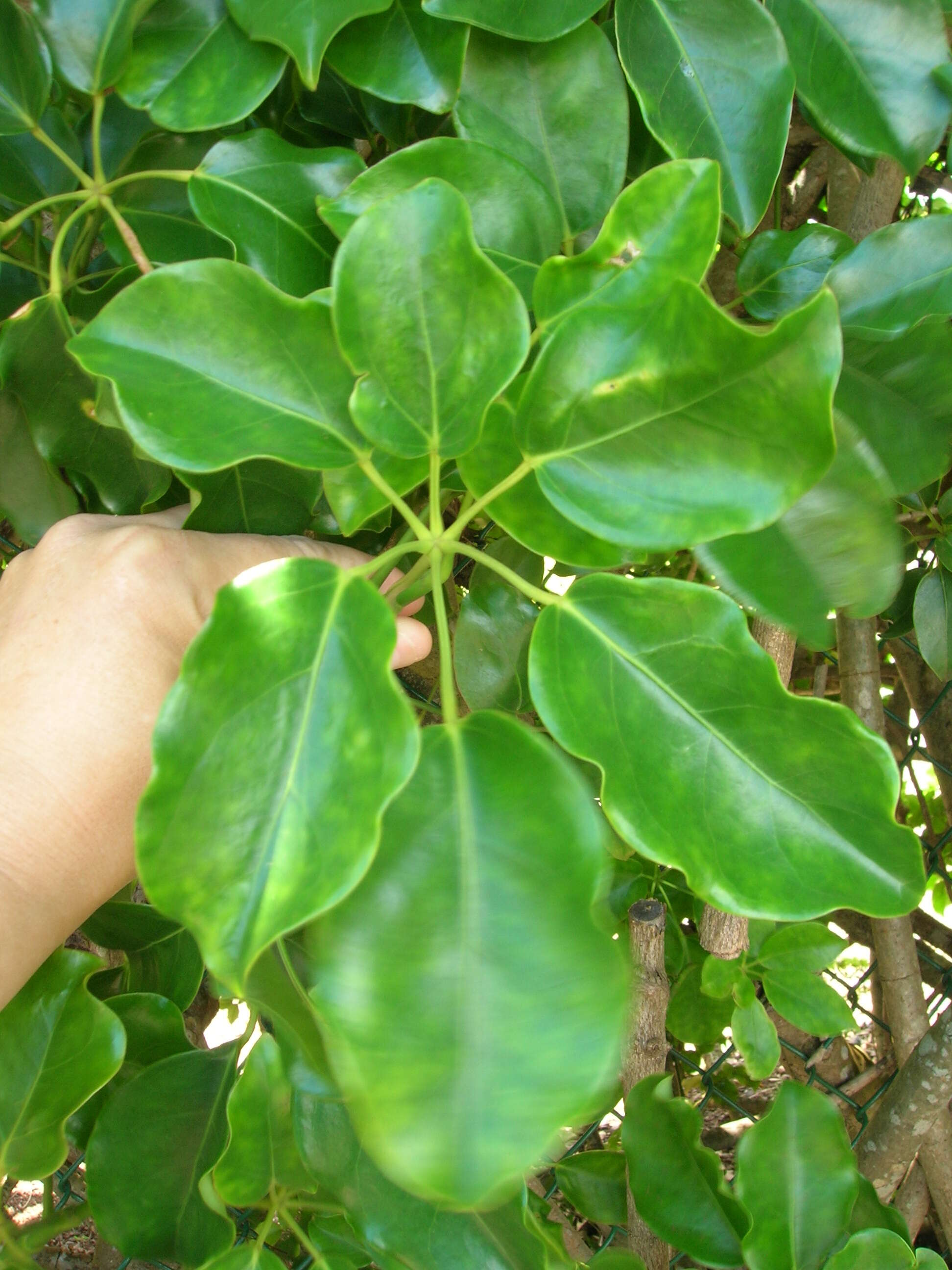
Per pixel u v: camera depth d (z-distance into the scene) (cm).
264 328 33
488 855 28
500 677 50
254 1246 46
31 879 38
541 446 33
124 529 41
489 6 39
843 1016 58
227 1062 50
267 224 42
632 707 33
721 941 58
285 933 25
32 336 44
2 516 53
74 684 38
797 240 50
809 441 29
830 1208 54
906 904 32
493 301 31
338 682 29
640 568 61
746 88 41
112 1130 48
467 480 35
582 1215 67
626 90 42
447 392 32
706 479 31
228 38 41
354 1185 45
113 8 42
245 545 43
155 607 40
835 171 63
